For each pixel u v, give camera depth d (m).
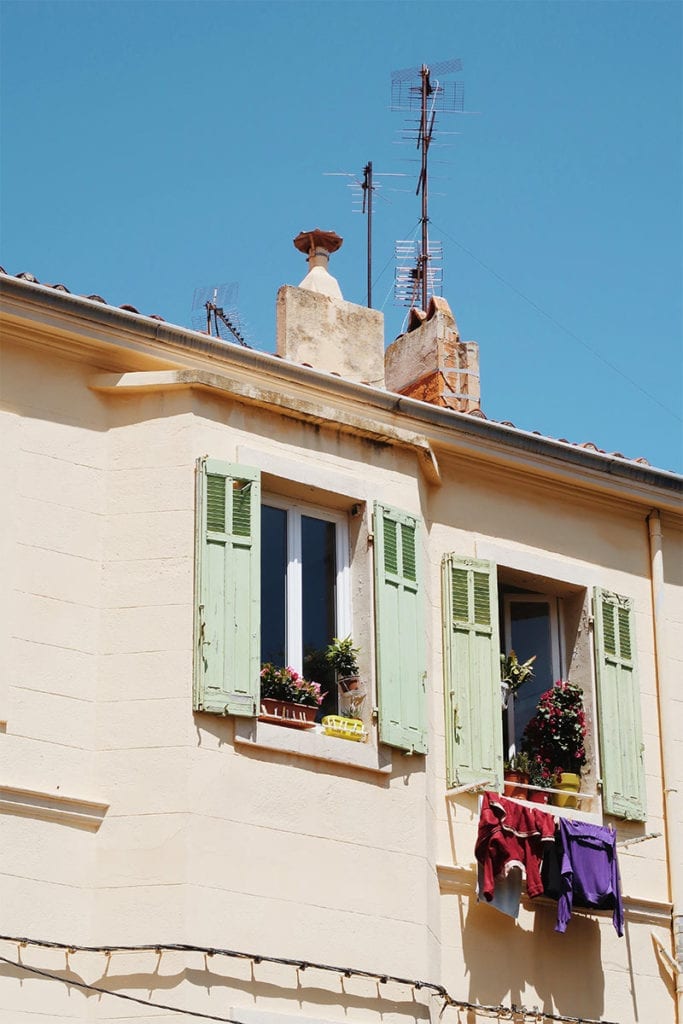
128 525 19.03
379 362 22.50
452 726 20.59
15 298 18.84
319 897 18.50
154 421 19.34
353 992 18.44
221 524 19.06
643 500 22.88
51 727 18.12
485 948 20.08
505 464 21.92
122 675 18.52
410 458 20.89
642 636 22.62
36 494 18.77
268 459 19.67
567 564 22.19
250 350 19.95
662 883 21.69
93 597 18.77
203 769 18.20
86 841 17.94
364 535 20.22
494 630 21.17
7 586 18.33
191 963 17.55
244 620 18.84
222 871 18.00
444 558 21.25
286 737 18.77
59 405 19.14
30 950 17.39
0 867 17.47
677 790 22.11
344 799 18.98
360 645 19.88
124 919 17.69
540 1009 20.23
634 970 21.11
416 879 19.19
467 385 23.78
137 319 19.34
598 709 21.73
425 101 28.95
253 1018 17.72
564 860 20.22
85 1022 17.42
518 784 21.05
